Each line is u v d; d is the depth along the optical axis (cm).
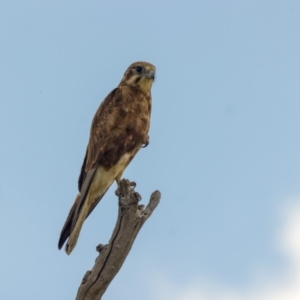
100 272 1053
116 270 1054
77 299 1070
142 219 1048
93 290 1059
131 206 1043
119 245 1047
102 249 1070
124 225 1046
